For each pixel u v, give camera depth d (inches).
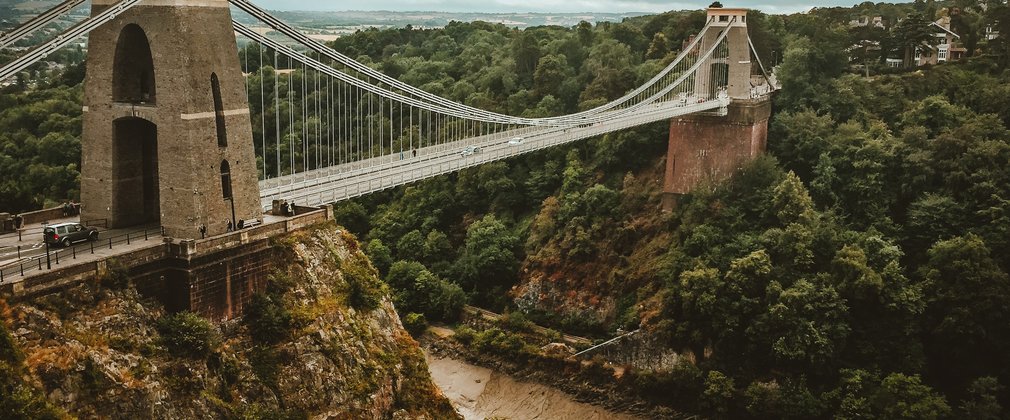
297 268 2049.7
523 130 4087.1
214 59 1911.9
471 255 4210.1
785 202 3710.6
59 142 4065.0
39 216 2126.0
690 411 3260.3
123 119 1966.0
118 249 1776.6
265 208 2278.5
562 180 4539.9
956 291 3159.5
